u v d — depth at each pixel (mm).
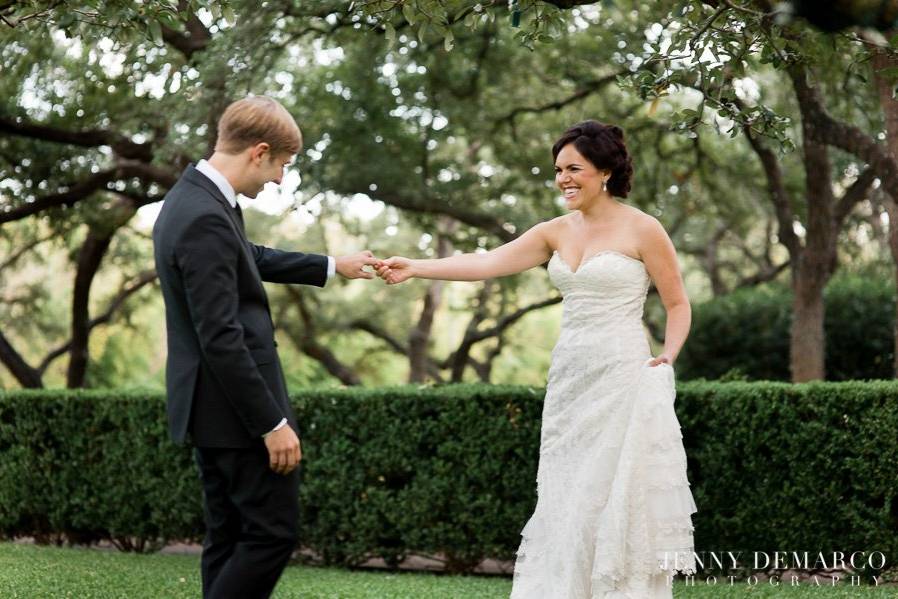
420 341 16156
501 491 5930
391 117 11383
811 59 3854
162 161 9070
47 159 11258
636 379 3781
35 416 6812
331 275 3930
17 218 11023
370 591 4930
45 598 4488
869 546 5266
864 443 5262
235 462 3049
